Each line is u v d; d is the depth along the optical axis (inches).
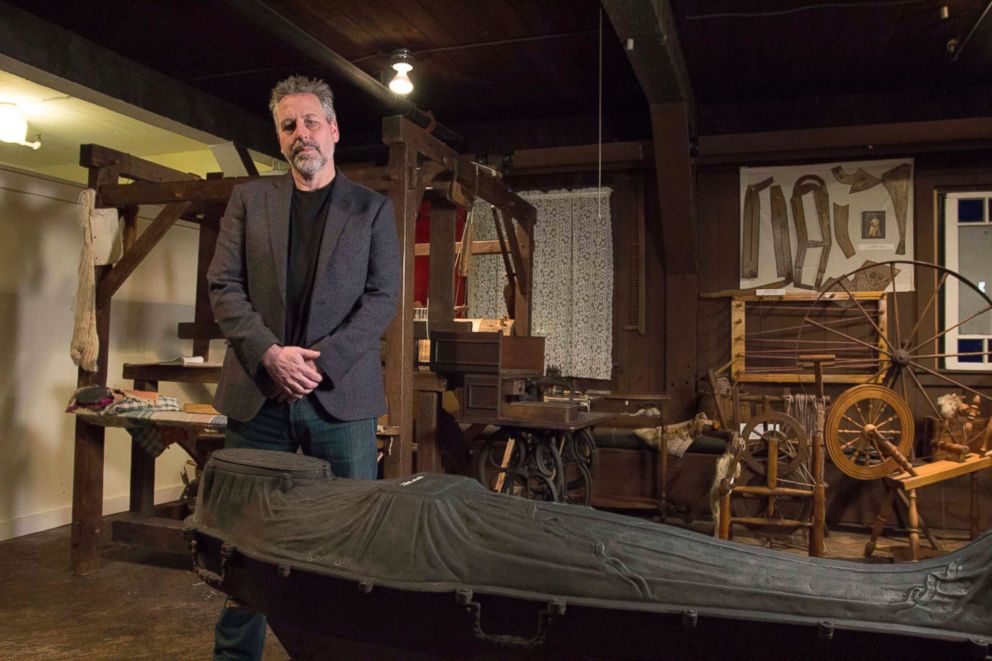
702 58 189.9
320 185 88.9
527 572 53.4
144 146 266.2
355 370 85.0
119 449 210.4
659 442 207.3
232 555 63.8
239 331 81.6
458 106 227.0
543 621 52.6
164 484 220.4
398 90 187.3
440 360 165.8
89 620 130.4
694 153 212.4
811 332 214.7
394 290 88.9
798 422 176.4
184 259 228.8
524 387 179.9
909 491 170.1
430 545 56.6
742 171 222.4
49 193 190.5
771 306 218.4
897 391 209.5
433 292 182.5
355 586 57.8
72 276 197.6
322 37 177.2
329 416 82.7
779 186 219.6
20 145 265.1
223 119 220.7
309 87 87.4
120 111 195.2
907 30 173.3
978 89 207.5
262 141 237.3
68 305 196.5
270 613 64.4
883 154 211.9
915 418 208.1
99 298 161.5
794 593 48.8
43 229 189.8
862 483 206.1
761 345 218.2
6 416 180.9
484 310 238.2
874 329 210.4
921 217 210.4
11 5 159.6
